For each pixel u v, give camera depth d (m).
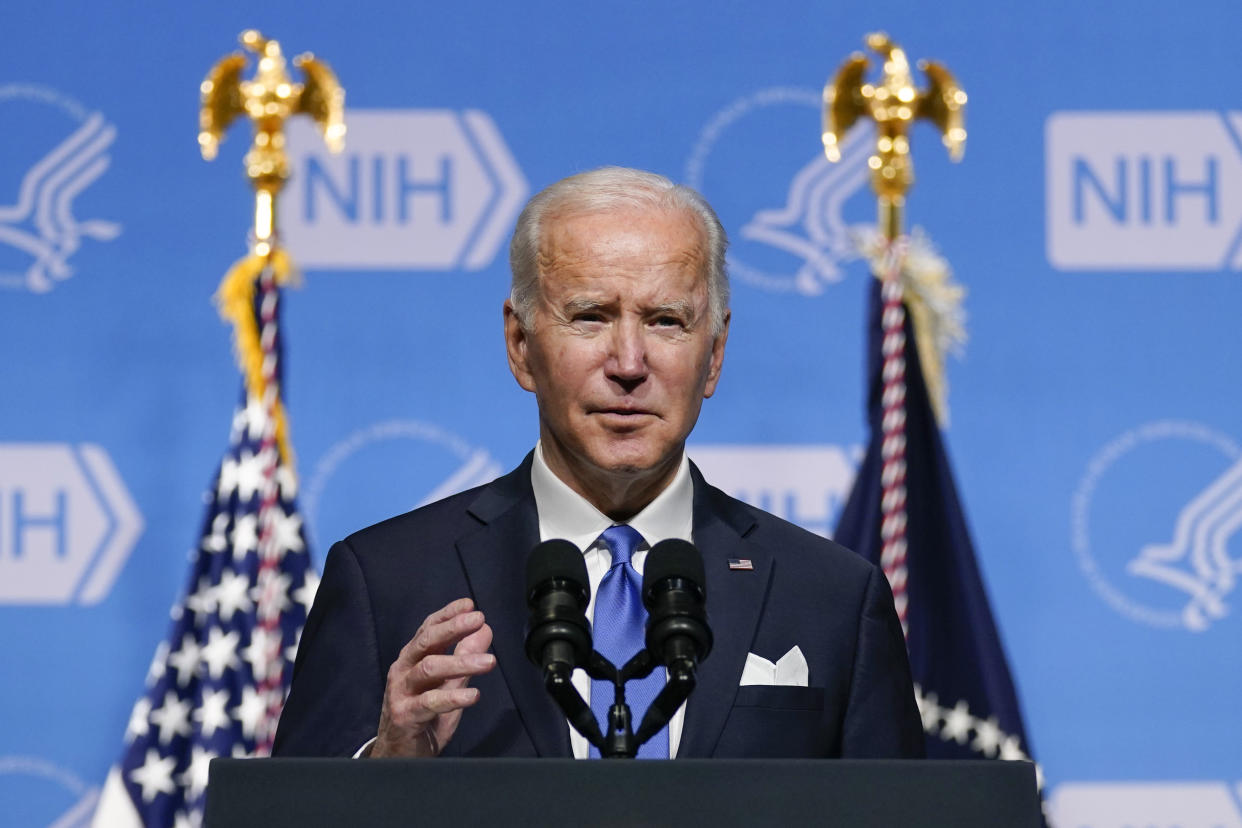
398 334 16.12
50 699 15.63
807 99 16.44
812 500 15.95
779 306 16.14
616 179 7.68
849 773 5.52
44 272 16.16
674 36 16.48
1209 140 16.31
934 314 15.42
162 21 16.47
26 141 16.28
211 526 15.14
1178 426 15.99
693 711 7.52
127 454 15.96
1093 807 15.54
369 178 16.28
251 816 5.48
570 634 6.13
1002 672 14.59
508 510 8.24
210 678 14.85
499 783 5.49
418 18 16.48
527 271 7.70
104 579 15.81
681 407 7.49
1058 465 15.94
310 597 15.05
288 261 15.39
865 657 7.97
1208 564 15.81
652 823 5.46
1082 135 16.31
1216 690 15.66
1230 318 16.12
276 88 15.40
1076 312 16.11
